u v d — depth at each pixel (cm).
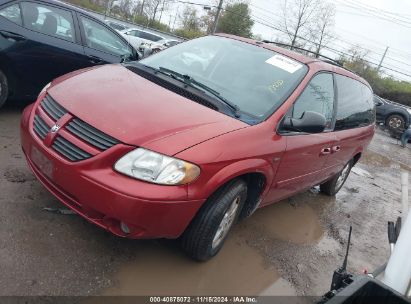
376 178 915
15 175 415
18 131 538
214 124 338
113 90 353
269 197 419
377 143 1498
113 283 311
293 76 427
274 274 390
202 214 329
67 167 304
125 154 297
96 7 4850
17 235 329
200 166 304
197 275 348
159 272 337
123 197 288
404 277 218
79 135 312
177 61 445
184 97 369
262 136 362
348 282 237
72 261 320
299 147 409
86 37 632
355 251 499
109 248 346
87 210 307
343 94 525
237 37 486
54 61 588
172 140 305
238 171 330
